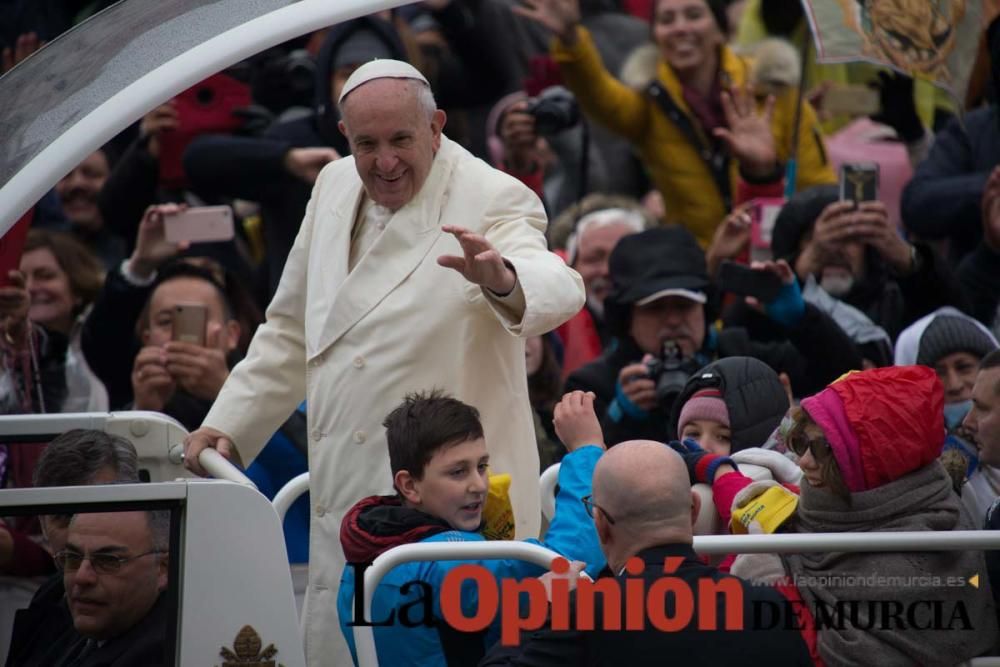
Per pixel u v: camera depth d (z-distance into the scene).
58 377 22.08
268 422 14.62
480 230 13.38
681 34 25.58
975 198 23.36
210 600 10.66
